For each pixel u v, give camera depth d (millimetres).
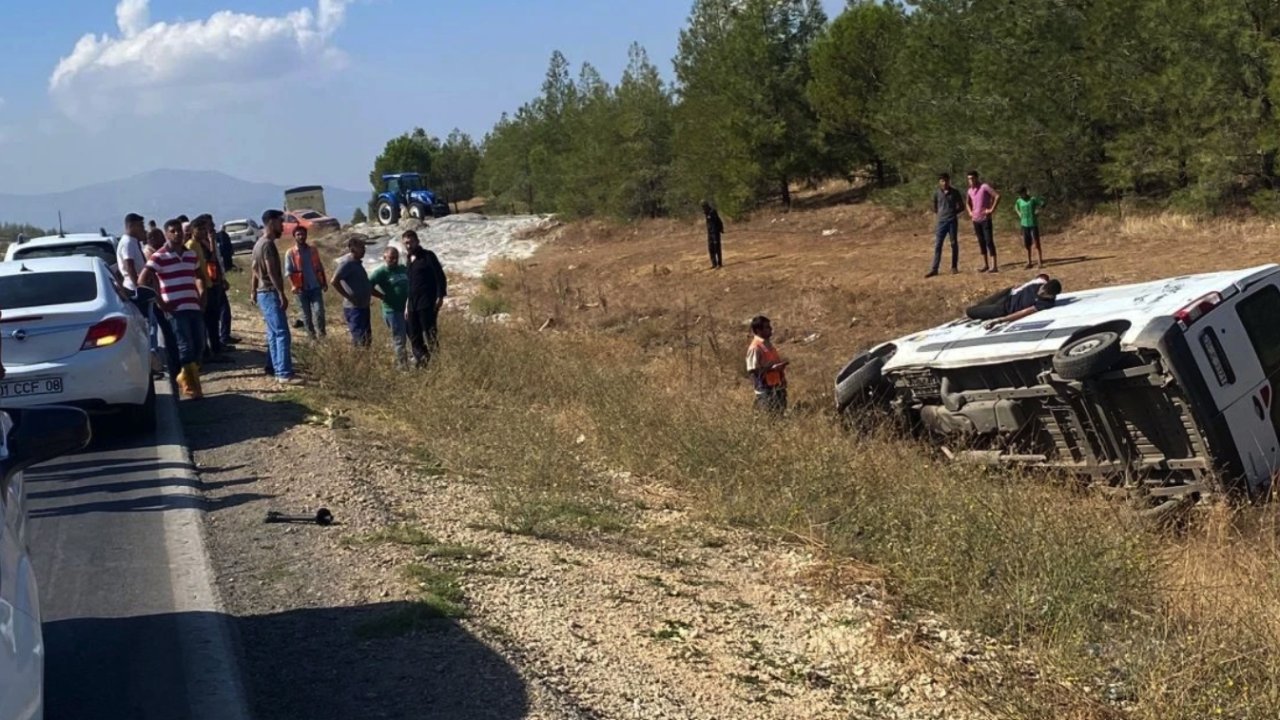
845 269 25797
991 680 5832
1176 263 20391
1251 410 10227
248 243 53188
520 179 62156
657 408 11898
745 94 39031
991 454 11242
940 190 22891
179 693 5258
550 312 26875
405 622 5996
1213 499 9977
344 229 55125
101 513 8398
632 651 5945
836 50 37656
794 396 16656
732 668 5875
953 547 7418
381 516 8148
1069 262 22406
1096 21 26344
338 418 11625
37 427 4344
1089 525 7844
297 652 5707
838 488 9242
